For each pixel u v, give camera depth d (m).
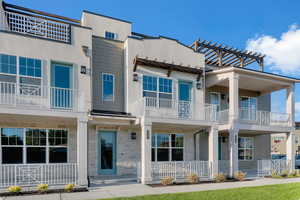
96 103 11.50
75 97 10.38
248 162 16.59
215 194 7.79
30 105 9.09
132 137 11.91
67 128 10.62
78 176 8.88
